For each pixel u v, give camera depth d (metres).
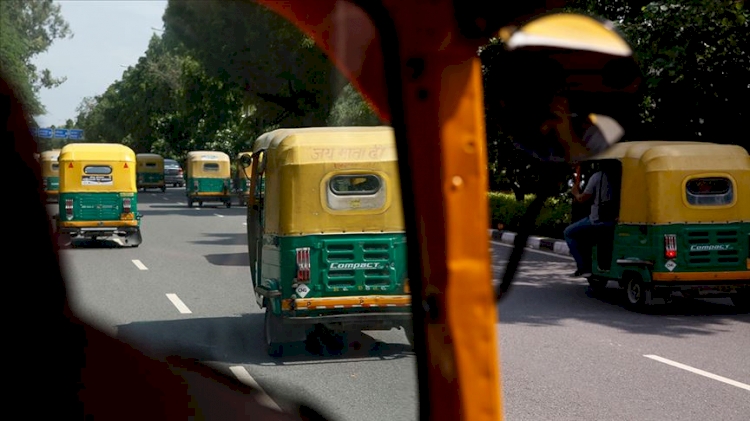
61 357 1.02
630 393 6.97
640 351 8.64
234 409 1.18
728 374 7.68
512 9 1.28
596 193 12.22
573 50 1.25
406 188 1.36
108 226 11.14
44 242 1.01
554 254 17.88
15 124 0.98
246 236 8.09
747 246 11.27
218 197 7.50
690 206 11.25
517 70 1.28
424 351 1.41
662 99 13.01
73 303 1.05
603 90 1.27
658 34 12.99
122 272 10.52
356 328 4.60
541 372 7.66
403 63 1.33
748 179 11.35
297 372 4.29
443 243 1.37
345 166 7.59
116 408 1.05
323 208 7.71
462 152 1.35
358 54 1.36
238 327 6.42
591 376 7.54
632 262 11.41
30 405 1.00
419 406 1.43
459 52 1.32
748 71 13.67
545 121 1.28
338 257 7.75
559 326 10.01
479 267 1.39
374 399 2.71
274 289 7.48
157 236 11.30
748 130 14.01
